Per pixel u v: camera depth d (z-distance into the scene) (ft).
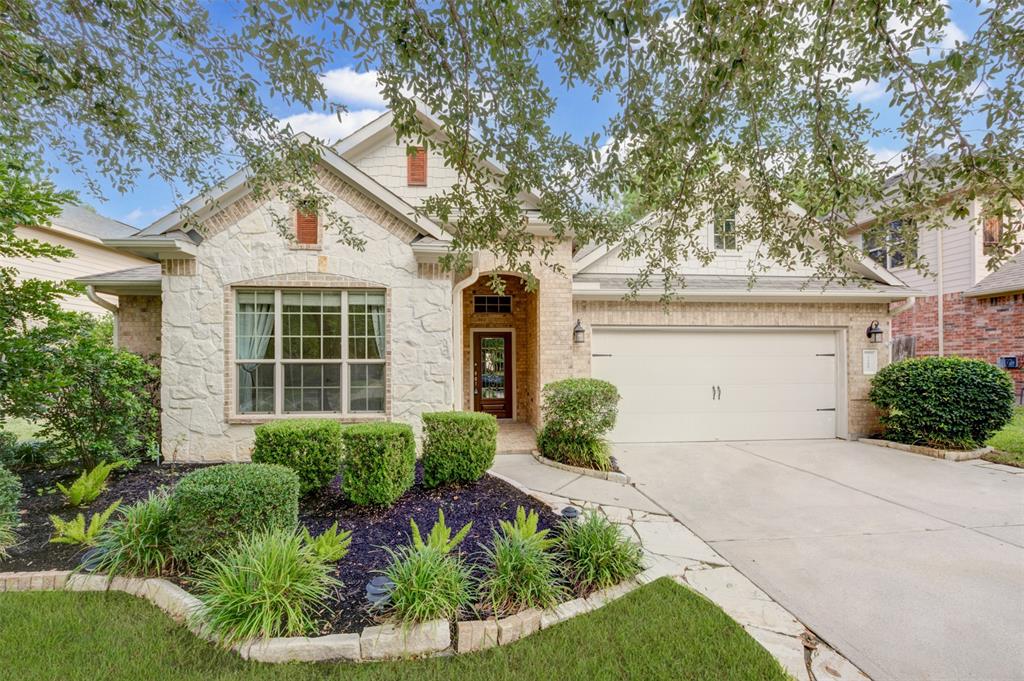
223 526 11.07
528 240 12.07
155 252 21.89
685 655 9.00
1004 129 8.98
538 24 8.91
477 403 38.42
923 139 9.87
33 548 12.54
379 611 9.85
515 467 23.49
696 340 30.73
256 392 22.89
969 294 38.73
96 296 25.82
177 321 22.07
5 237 18.89
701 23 8.14
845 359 31.24
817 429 31.53
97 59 10.94
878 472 22.91
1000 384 25.40
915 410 27.09
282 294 23.06
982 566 13.07
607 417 23.66
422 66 9.03
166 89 11.55
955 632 10.08
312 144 12.78
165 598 10.23
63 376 17.48
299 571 9.93
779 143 12.16
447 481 18.13
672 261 14.93
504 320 38.37
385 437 15.49
